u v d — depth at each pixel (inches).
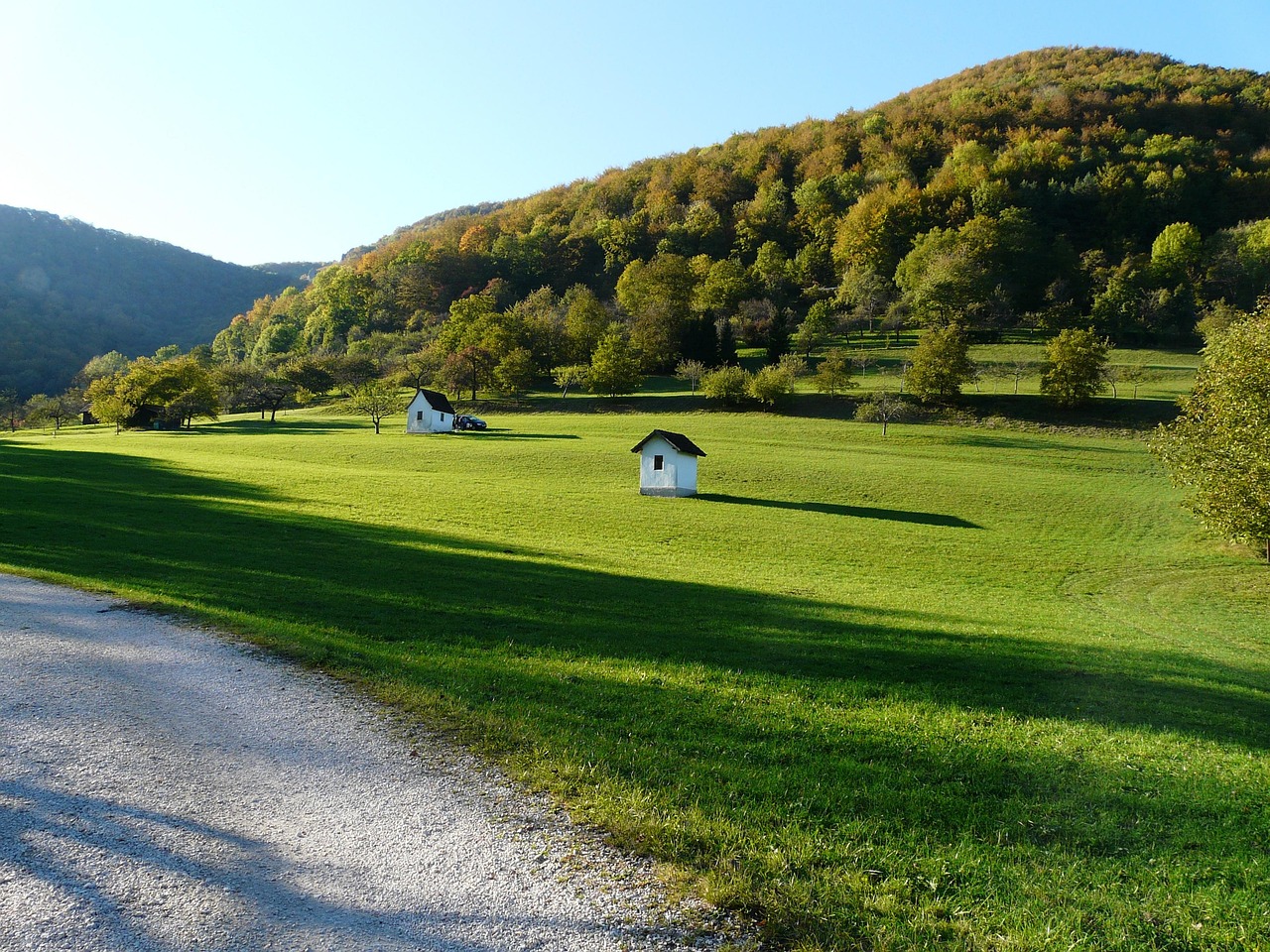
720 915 282.8
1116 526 2098.9
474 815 350.3
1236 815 393.1
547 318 6373.0
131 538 1160.2
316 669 556.4
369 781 381.1
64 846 311.6
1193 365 4943.4
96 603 733.3
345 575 975.0
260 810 349.1
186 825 333.1
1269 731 578.2
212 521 1422.2
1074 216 7760.8
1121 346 5684.1
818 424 3890.3
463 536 1496.1
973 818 374.3
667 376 5664.4
